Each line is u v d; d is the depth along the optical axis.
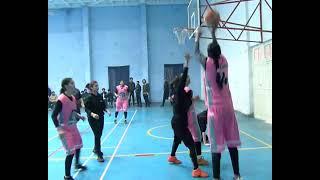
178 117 5.12
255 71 11.82
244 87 12.80
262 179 4.78
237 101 13.83
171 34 21.89
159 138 8.84
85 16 21.50
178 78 5.29
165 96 19.31
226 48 15.14
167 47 21.92
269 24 10.05
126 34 21.88
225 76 3.58
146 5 21.83
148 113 15.56
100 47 21.89
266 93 10.87
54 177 5.41
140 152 7.15
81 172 5.64
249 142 7.51
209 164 5.85
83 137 9.50
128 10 21.81
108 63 21.92
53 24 21.64
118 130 10.55
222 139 3.56
